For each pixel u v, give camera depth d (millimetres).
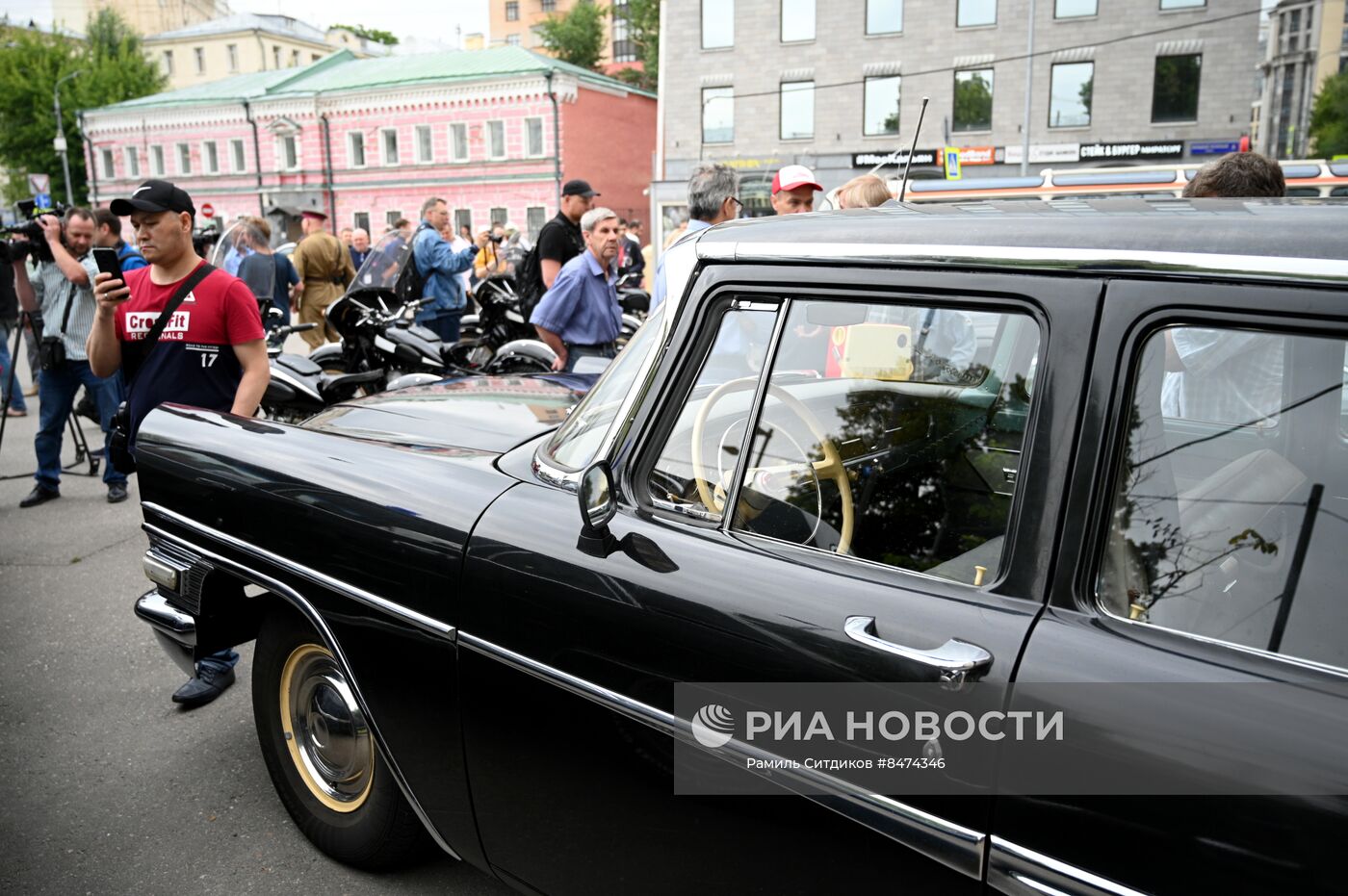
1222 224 1331
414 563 2037
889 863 1448
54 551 5316
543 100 38969
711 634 1611
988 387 1478
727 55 31344
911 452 1562
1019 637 1367
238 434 2580
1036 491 1401
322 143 43469
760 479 1715
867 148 30578
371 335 7137
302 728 2623
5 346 9102
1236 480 1328
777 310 1698
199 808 2943
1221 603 1305
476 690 1957
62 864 2688
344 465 2295
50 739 3371
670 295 1841
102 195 50250
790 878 1560
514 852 1996
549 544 1854
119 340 3525
